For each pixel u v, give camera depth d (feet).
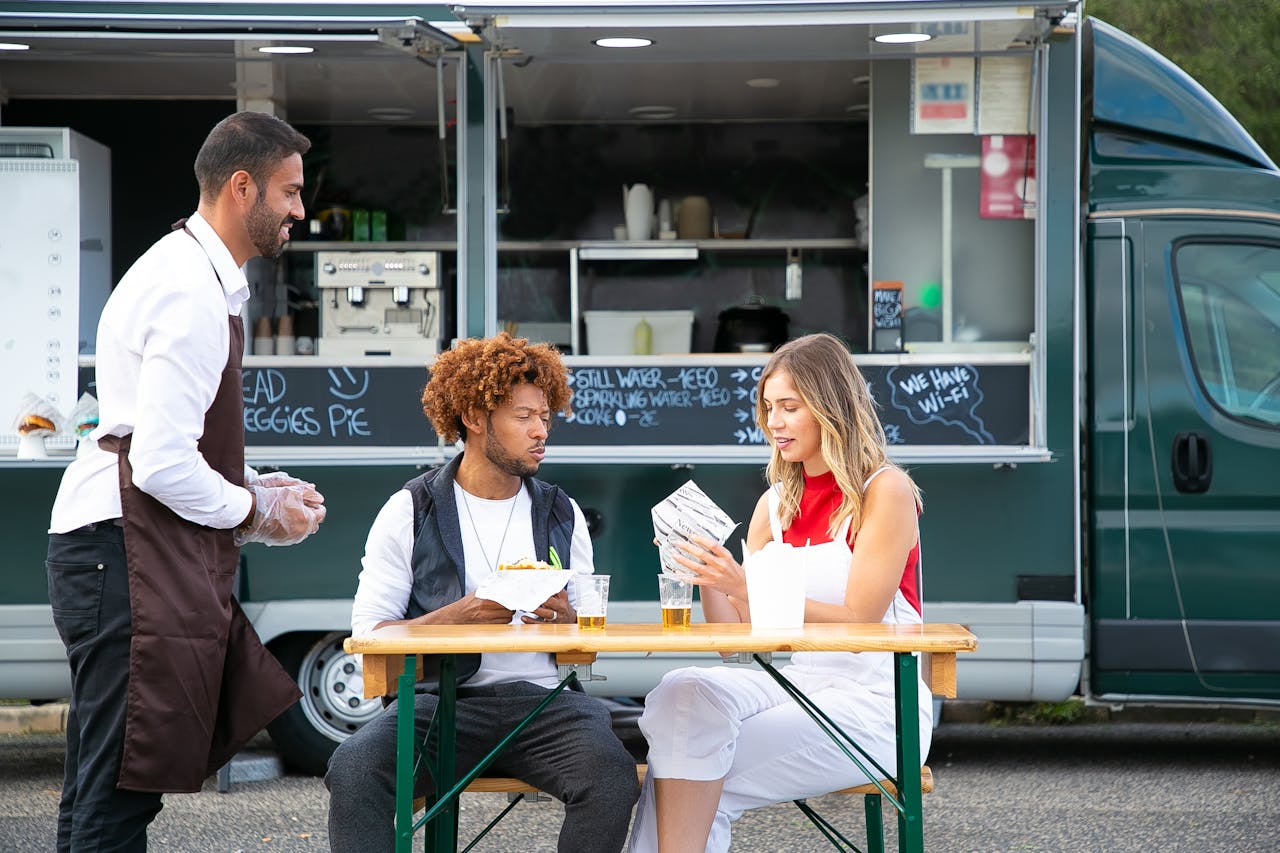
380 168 26.99
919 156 20.52
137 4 18.29
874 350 20.56
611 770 10.92
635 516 19.45
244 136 11.42
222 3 18.40
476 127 19.62
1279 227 19.54
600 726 11.28
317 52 20.10
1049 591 19.25
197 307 10.99
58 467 19.19
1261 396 19.49
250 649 11.66
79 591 11.01
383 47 19.74
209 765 11.67
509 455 11.81
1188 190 19.75
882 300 20.57
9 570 19.15
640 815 11.07
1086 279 19.76
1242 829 16.78
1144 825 17.01
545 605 11.34
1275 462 19.35
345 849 10.68
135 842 11.16
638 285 28.19
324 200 26.86
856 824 17.22
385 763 10.89
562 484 19.48
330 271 23.79
